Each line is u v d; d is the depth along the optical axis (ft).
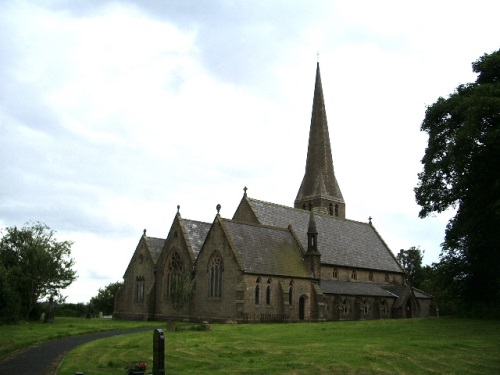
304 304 221.05
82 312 303.27
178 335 134.10
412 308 274.98
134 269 252.62
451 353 100.83
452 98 162.81
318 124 364.79
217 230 212.43
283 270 215.72
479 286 185.98
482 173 154.51
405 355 97.60
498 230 161.27
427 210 178.81
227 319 198.49
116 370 83.97
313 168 355.97
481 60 168.66
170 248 234.38
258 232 225.76
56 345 119.14
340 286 247.29
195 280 217.36
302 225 264.93
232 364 88.79
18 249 205.77
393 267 294.46
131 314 246.27
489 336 126.00
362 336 128.88
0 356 101.19
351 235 288.92
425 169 170.81
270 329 151.12
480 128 148.66
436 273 200.64
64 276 205.57
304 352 100.68
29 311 200.95
